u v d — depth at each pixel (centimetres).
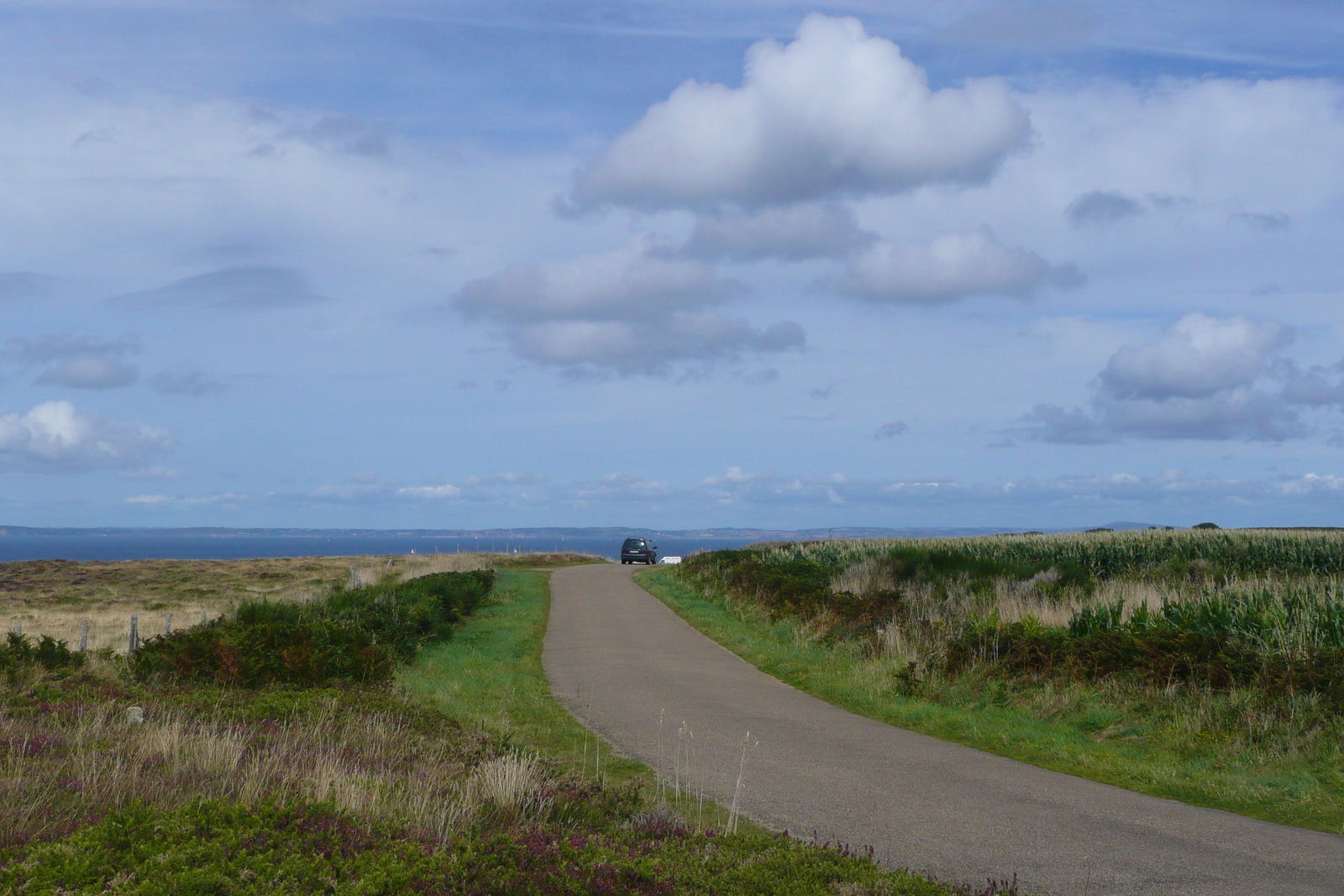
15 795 607
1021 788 901
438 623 2130
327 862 505
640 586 3800
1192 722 1059
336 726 1037
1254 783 877
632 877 513
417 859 514
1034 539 3722
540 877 493
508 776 727
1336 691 1012
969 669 1434
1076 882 615
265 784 683
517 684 1575
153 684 1402
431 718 1140
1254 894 588
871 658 1719
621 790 796
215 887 449
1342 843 712
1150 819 783
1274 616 1255
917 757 1048
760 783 912
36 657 1513
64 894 434
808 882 525
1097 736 1111
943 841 711
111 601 4819
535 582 3991
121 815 529
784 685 1620
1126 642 1270
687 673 1734
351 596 2409
